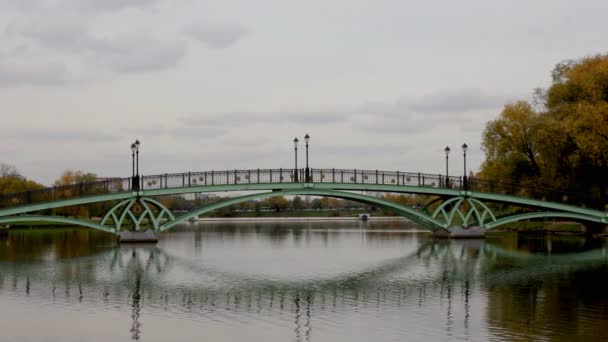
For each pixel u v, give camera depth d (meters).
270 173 49.94
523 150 64.44
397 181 53.25
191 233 78.00
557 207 56.03
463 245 51.22
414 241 57.97
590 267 35.22
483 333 19.39
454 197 56.53
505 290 27.36
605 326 20.11
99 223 49.41
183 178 49.03
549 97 61.12
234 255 44.59
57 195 48.81
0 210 44.12
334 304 24.52
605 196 58.94
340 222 123.38
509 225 76.75
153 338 19.20
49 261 39.94
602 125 52.53
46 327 20.61
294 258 42.44
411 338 18.94
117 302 25.06
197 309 23.59
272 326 20.72
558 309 22.88
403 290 27.77
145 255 44.25
